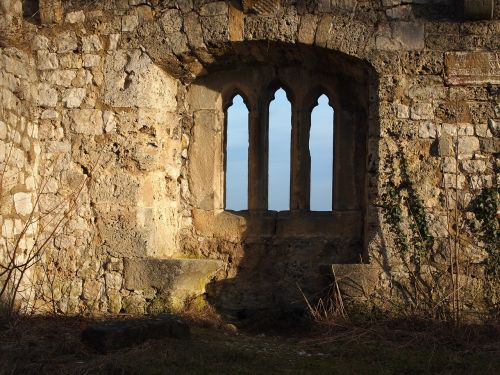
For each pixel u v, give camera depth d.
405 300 8.01
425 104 8.18
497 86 8.07
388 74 8.22
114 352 6.59
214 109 9.22
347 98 9.00
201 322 8.29
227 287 9.05
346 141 8.98
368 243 8.20
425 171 8.15
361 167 8.94
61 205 8.73
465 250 8.02
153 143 8.76
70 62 8.84
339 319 7.95
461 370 6.38
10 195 8.17
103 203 8.68
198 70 9.05
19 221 8.37
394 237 8.12
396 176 8.18
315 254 8.96
